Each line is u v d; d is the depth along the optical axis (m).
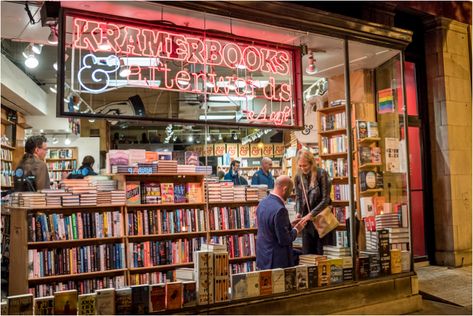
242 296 4.15
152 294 3.75
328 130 6.19
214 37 4.73
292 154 7.07
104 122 9.80
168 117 4.72
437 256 7.21
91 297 3.55
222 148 8.82
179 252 5.28
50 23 4.42
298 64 5.23
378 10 6.57
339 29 5.00
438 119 7.34
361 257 5.04
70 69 4.11
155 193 5.25
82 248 4.77
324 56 5.64
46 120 9.80
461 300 5.51
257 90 5.02
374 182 5.68
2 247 4.94
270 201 4.52
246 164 8.59
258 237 4.58
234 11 4.36
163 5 4.12
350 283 4.81
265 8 4.50
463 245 7.18
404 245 5.43
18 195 4.71
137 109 4.63
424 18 7.45
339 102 5.97
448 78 7.34
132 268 4.97
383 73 5.74
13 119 9.25
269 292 4.29
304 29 4.78
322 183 5.21
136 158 5.36
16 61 7.62
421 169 7.41
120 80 4.29
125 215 5.04
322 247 5.14
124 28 4.27
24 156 5.09
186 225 5.36
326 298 4.60
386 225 5.48
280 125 5.12
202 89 4.70
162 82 4.48
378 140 5.78
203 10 4.22
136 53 4.34
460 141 7.34
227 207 5.68
